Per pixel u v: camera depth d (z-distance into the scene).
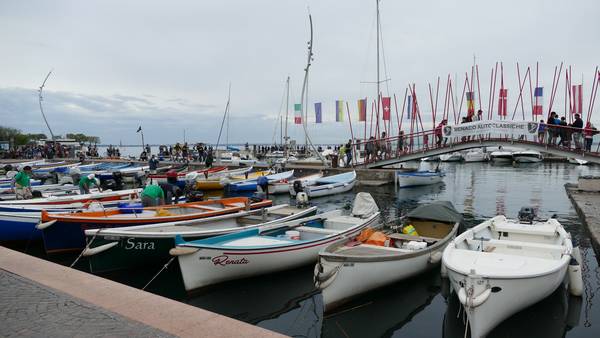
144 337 4.21
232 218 13.15
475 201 23.25
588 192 20.12
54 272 6.46
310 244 10.54
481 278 6.78
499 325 7.57
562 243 9.52
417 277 9.89
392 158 29.50
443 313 8.51
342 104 36.16
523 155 51.41
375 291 8.98
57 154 51.81
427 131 27.52
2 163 41.75
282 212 13.92
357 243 10.34
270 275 10.23
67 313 4.86
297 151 54.22
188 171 34.44
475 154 56.34
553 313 8.10
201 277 9.06
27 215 13.05
